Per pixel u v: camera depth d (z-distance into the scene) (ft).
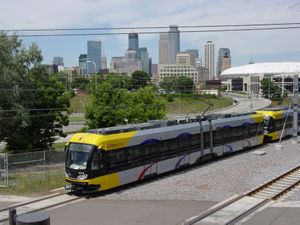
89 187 55.52
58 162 82.48
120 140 59.62
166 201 51.01
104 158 56.65
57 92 107.76
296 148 103.86
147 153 65.31
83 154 56.24
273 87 301.84
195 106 277.64
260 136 106.42
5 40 95.61
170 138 71.05
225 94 407.44
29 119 95.76
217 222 40.06
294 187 60.75
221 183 62.28
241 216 42.75
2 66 94.58
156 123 71.31
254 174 69.41
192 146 77.51
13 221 20.92
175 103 274.98
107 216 43.11
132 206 48.21
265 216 42.29
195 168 77.51
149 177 69.62
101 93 119.14
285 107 130.00
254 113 107.14
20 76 97.96
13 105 95.66
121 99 124.47
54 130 112.16
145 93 131.85
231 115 97.04
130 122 128.47
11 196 56.08
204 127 81.71
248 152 97.86
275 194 55.06
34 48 101.65
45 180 65.98
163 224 39.09
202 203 49.29
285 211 44.16
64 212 46.14
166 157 69.92
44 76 106.63
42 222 20.01
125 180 60.44
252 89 393.50
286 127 124.36
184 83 350.02
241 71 586.04
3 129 98.48
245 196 53.26
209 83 443.32
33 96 99.60
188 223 39.32
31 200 52.75
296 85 111.45
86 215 43.96
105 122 121.49
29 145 101.71
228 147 90.48
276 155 91.97
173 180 65.72
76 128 199.72
